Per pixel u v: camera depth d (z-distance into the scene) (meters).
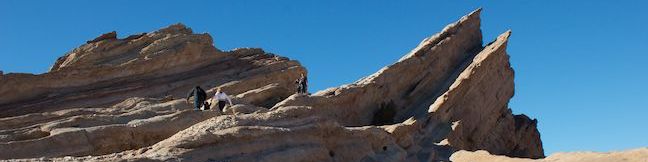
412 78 55.72
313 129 23.64
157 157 17.56
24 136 24.20
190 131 21.02
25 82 39.16
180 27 49.62
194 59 47.50
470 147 52.75
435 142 45.06
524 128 63.12
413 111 52.53
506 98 59.78
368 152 26.34
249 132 20.64
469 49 63.47
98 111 31.38
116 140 24.80
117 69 43.72
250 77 48.06
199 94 31.61
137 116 29.83
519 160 34.00
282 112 23.91
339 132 25.33
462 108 52.16
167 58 46.16
